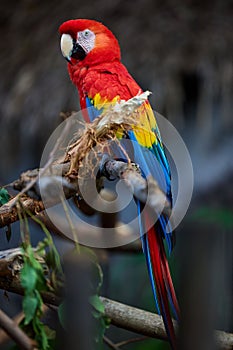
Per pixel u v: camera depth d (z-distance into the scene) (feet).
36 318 11.82
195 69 34.76
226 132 34.86
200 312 8.64
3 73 38.01
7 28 40.16
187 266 8.69
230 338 12.70
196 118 34.96
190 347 8.65
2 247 28.55
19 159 36.50
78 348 10.78
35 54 37.88
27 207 12.25
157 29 36.24
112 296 31.94
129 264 32.32
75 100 34.58
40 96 35.60
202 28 36.32
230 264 13.60
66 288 11.05
